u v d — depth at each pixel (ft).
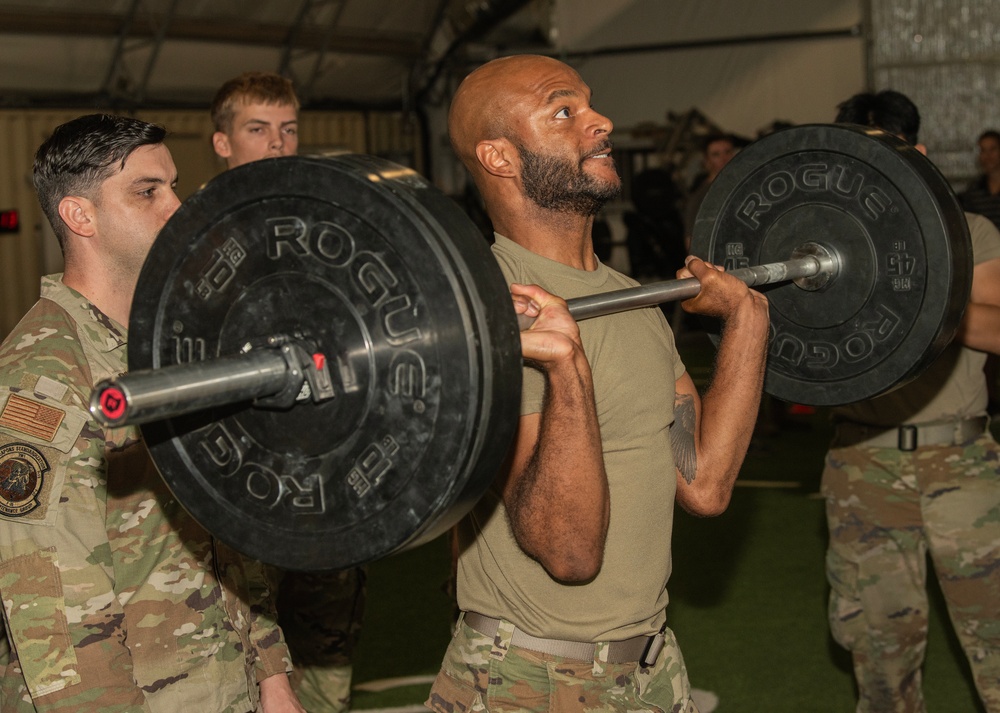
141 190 6.34
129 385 3.95
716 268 7.02
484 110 6.44
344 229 4.68
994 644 9.56
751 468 22.62
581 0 47.60
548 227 6.53
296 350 4.69
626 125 47.55
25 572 5.77
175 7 38.52
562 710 6.28
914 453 9.64
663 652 6.71
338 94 46.32
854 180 7.63
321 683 10.04
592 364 6.31
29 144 37.40
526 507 5.83
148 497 6.27
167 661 6.33
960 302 7.42
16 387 5.89
